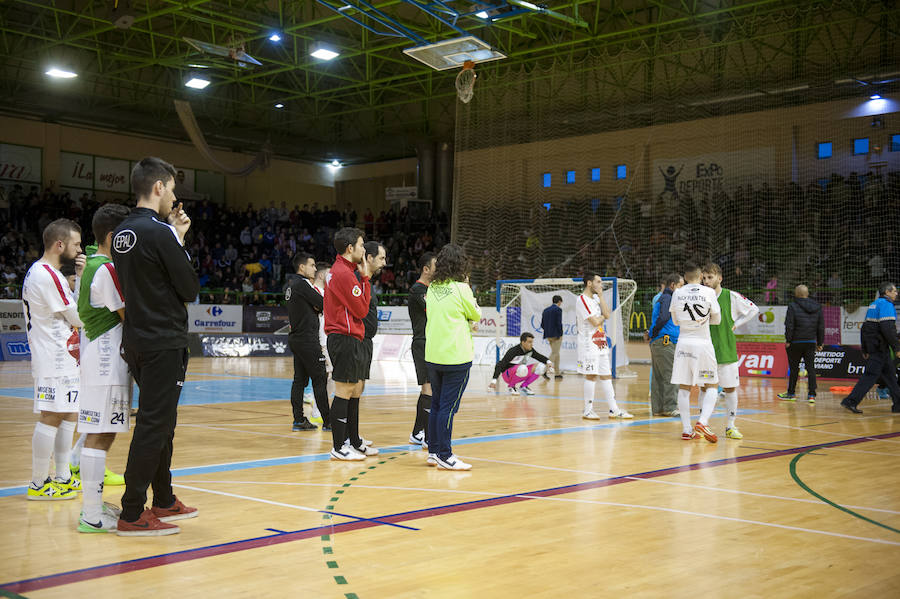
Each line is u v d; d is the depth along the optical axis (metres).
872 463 6.33
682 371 7.58
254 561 3.56
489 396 12.38
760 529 4.20
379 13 17.95
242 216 32.16
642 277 25.98
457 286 5.93
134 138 31.25
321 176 36.25
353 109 31.12
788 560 3.64
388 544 3.85
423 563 3.55
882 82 21.92
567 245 27.48
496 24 22.22
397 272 30.94
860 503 4.84
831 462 6.37
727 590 3.22
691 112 25.14
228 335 23.09
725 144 24.61
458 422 8.98
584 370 9.31
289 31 22.00
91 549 3.75
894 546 3.89
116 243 3.94
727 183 24.61
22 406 10.00
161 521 4.10
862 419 9.52
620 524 4.28
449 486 5.29
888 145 22.00
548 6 21.72
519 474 5.74
